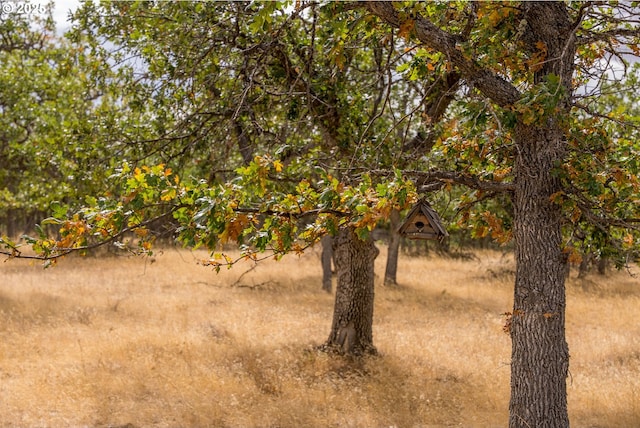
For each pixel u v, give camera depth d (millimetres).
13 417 9008
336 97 9938
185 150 9852
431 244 33906
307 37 9344
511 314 5820
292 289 21203
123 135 10531
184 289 20453
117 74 10484
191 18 8875
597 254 6406
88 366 11398
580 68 6668
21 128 19328
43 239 4336
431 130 8711
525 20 5316
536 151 5680
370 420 9156
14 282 19812
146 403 9656
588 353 13453
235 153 10992
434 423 9102
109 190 9805
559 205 5695
